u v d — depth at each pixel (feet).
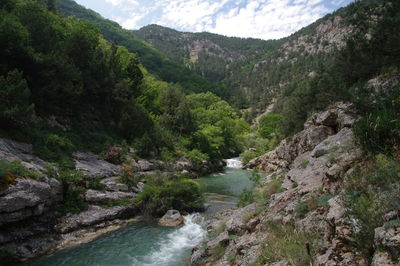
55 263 41.52
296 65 483.10
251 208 41.37
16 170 49.62
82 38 117.50
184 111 172.14
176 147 145.38
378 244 14.56
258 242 27.61
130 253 45.09
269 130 239.50
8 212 44.19
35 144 71.61
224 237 36.06
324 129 62.44
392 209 16.15
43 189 51.26
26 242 45.39
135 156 105.81
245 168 151.64
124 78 149.28
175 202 68.80
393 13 41.57
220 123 209.46
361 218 17.01
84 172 71.15
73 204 59.06
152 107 181.78
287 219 26.76
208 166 141.69
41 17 110.11
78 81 108.88
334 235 19.08
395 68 40.04
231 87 554.87
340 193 21.84
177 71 426.51
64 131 93.91
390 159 20.29
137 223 60.49
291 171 46.60
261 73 586.86
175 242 49.80
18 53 82.69
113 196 66.23
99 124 116.88
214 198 81.51
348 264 15.75
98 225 56.65
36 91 90.79
